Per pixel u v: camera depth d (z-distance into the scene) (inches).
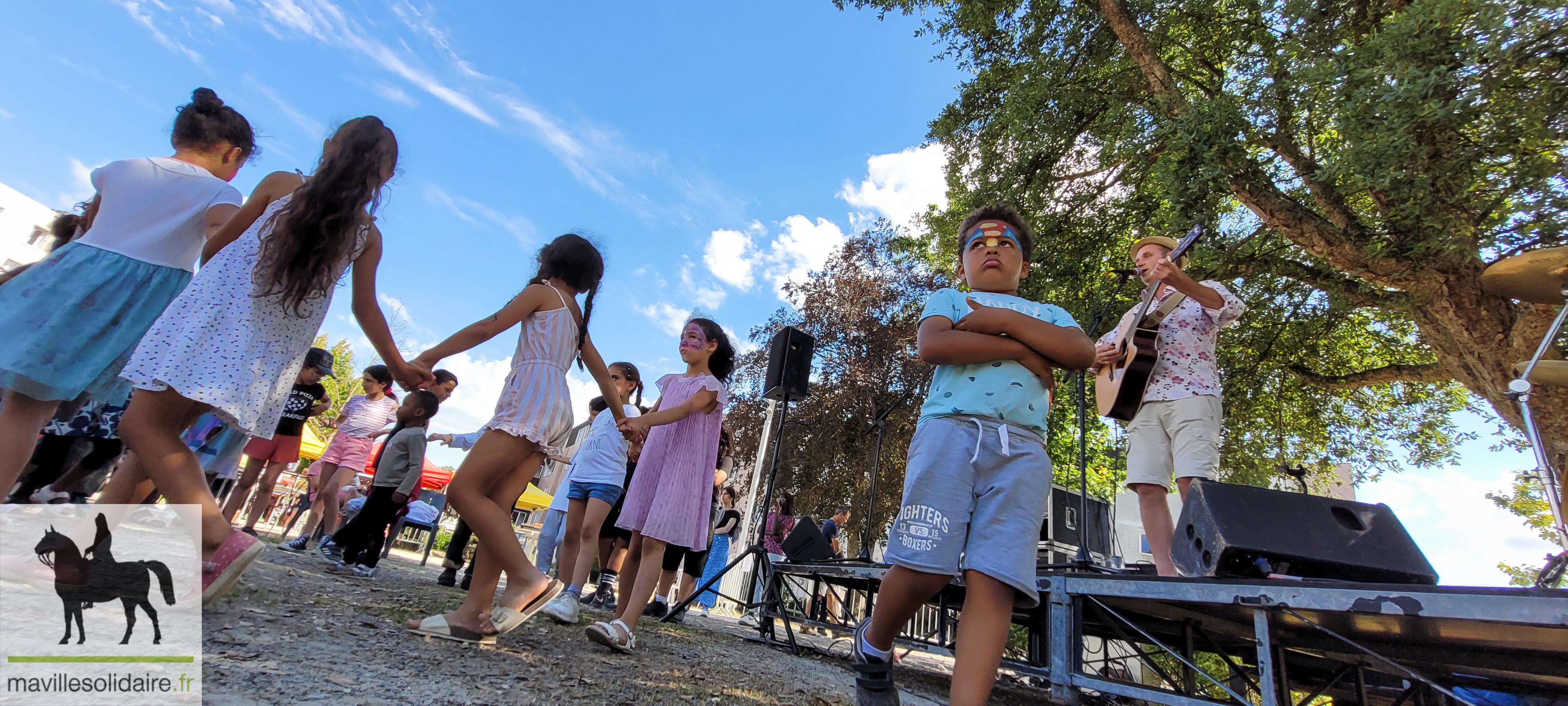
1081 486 150.0
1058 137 342.0
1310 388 369.4
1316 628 90.2
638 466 110.9
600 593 181.6
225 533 61.8
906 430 536.1
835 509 545.6
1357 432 382.9
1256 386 363.3
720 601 338.0
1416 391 372.8
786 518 299.7
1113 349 132.8
